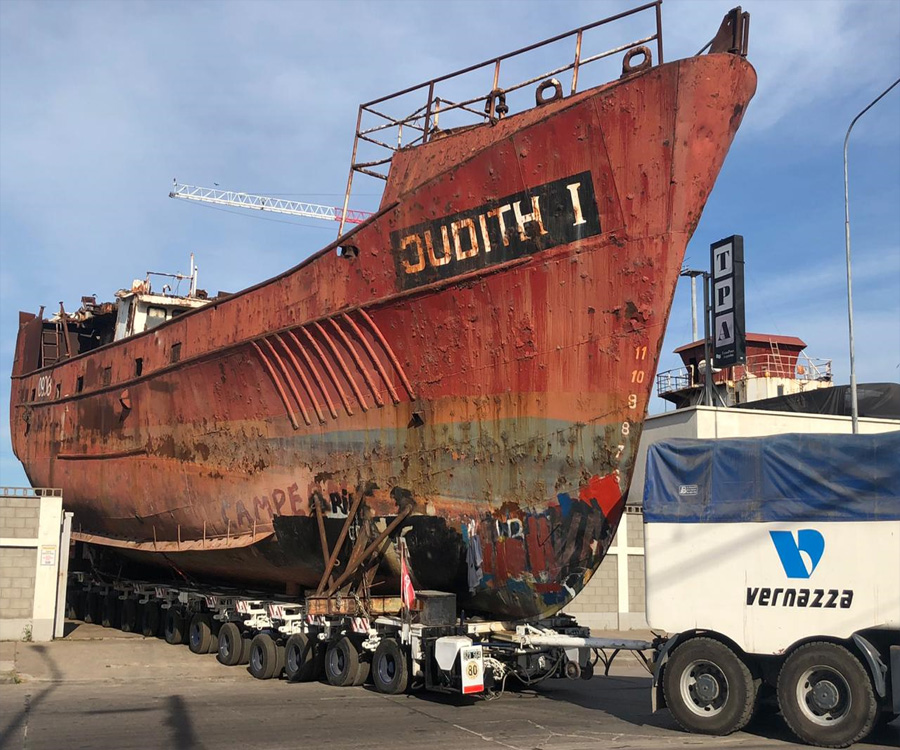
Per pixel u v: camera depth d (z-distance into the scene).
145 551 18.75
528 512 11.30
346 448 13.45
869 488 8.75
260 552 14.82
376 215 12.95
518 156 11.42
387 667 11.88
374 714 10.20
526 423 11.37
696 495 9.79
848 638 8.60
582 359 10.96
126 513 19.36
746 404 31.23
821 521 8.95
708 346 26.36
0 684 12.74
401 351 12.67
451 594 11.51
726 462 9.68
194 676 13.88
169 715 10.10
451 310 12.06
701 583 9.57
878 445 8.80
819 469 9.07
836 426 24.06
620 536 21.72
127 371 19.33
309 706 10.77
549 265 11.21
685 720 9.31
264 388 14.93
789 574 9.05
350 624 12.45
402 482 12.62
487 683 11.49
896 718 9.97
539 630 11.38
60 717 9.98
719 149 10.47
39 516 18.31
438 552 12.05
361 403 13.24
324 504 13.70
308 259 14.04
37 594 18.08
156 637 19.08
